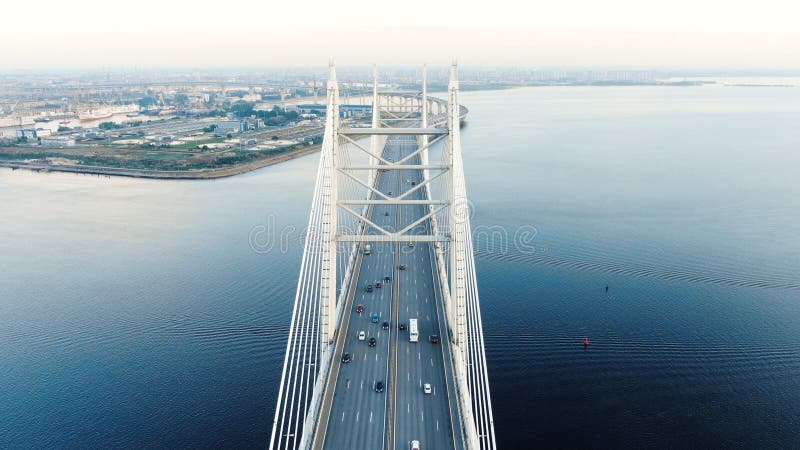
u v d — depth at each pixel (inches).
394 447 2086.6
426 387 2413.9
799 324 3609.7
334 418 2253.9
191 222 5748.0
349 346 2805.1
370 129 3307.1
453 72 3331.7
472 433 2097.7
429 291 3442.4
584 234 5236.2
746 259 4648.1
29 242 5206.7
